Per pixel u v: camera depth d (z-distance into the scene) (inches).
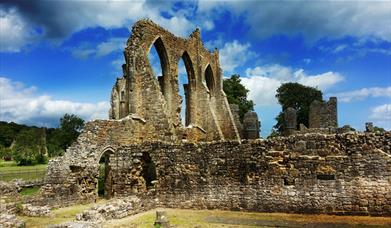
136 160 1167.6
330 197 926.4
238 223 845.2
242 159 1019.9
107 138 1279.5
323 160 940.0
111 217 913.5
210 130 1925.4
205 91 1958.7
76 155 1205.1
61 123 5147.6
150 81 1453.0
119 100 1905.8
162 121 1421.0
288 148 978.7
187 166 1082.7
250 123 2146.9
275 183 978.1
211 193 1045.2
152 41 1553.9
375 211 891.4
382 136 908.6
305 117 3257.9
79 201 1182.3
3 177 1669.5
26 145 3634.4
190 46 1908.2
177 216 946.7
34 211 970.7
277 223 837.2
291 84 3356.3
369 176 902.4
